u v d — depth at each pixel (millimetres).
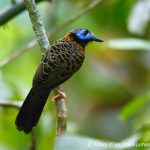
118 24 13930
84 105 16703
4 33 15961
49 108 13641
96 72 16844
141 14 12617
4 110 13250
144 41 11453
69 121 15297
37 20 9062
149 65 16625
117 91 16688
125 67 16797
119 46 11289
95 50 16781
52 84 9250
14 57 11734
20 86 13547
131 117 14891
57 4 14617
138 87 16609
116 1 12977
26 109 9102
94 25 15633
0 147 13383
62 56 9609
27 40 15961
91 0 14812
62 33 14859
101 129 15578
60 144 9492
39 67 9273
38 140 12656
